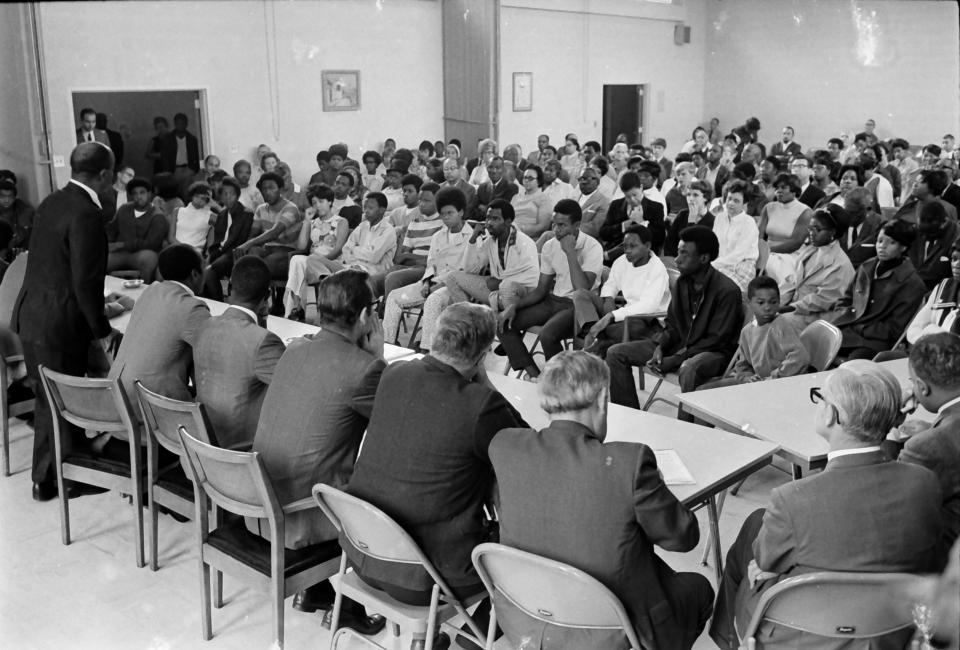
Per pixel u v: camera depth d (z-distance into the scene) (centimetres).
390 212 742
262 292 300
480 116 1155
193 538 324
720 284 390
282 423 246
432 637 214
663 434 260
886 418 178
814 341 349
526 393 302
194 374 316
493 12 1122
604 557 182
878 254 403
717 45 1475
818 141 1397
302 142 1046
